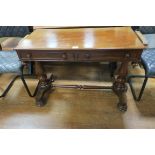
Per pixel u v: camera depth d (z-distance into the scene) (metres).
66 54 1.46
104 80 2.25
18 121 1.71
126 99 1.92
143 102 1.87
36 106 1.88
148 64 1.60
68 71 2.47
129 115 1.72
